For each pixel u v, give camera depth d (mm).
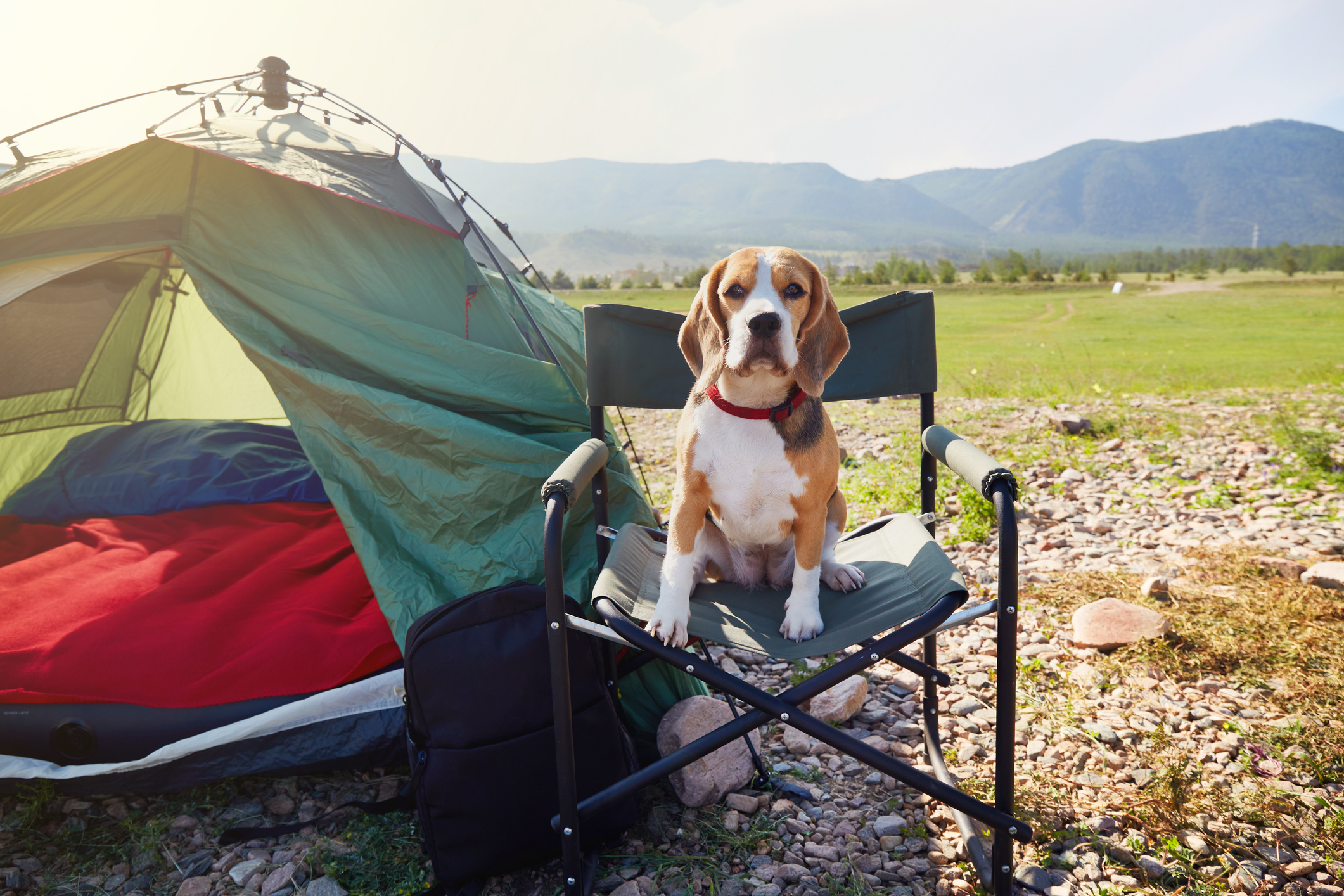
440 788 1274
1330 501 2727
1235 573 2141
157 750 1453
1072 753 1540
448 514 1659
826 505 1289
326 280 1835
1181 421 4051
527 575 1643
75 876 1358
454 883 1293
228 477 2611
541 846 1310
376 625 1676
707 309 1303
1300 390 5238
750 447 1245
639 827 1425
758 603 1376
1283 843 1317
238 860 1384
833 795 1479
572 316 2645
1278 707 1617
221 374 3125
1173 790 1415
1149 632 1845
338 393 1681
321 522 2432
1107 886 1263
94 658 1572
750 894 1271
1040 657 1855
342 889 1318
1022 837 1158
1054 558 2402
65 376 2762
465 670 1302
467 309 2008
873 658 1142
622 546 1405
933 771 1512
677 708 1538
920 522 1477
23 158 2008
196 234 1777
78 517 2426
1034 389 6055
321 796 1531
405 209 1989
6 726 1454
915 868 1311
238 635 1670
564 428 1898
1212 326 18812
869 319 1602
